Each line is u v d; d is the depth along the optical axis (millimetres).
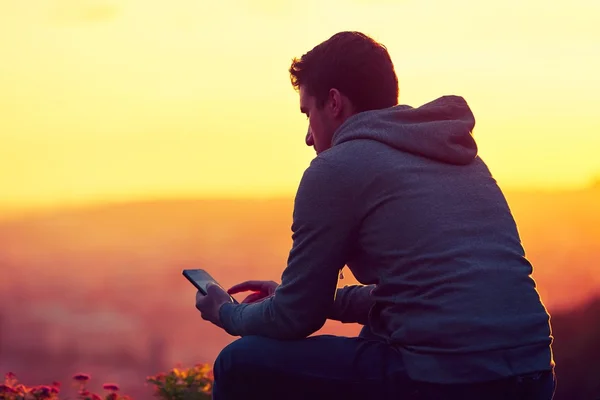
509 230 2662
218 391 2799
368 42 2883
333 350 2703
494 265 2553
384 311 2652
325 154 2730
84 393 4871
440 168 2678
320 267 2674
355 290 3119
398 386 2584
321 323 2727
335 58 2855
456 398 2492
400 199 2613
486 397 2496
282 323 2705
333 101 2867
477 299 2498
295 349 2719
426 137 2689
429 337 2508
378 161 2664
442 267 2531
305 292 2674
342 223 2660
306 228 2686
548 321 2627
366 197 2650
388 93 2869
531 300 2584
